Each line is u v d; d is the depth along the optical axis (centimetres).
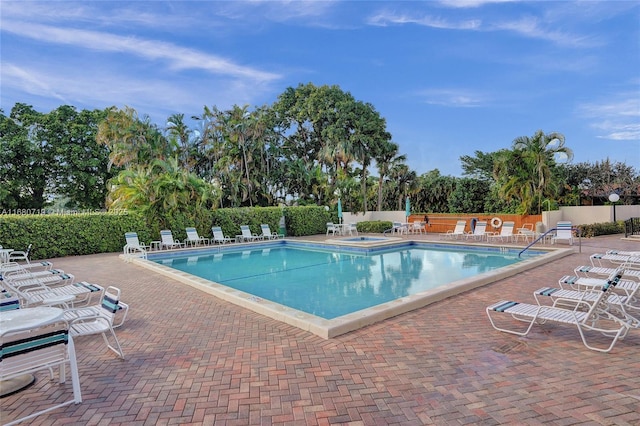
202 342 471
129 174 1675
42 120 2611
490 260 1268
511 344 443
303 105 2966
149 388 350
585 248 1275
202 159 2923
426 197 2834
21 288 721
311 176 2767
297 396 331
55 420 299
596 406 304
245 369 388
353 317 519
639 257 816
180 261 1348
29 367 300
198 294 744
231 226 1928
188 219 1753
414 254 1447
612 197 1767
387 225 2325
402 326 516
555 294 516
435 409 305
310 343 459
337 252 1563
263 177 2778
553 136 1919
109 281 892
